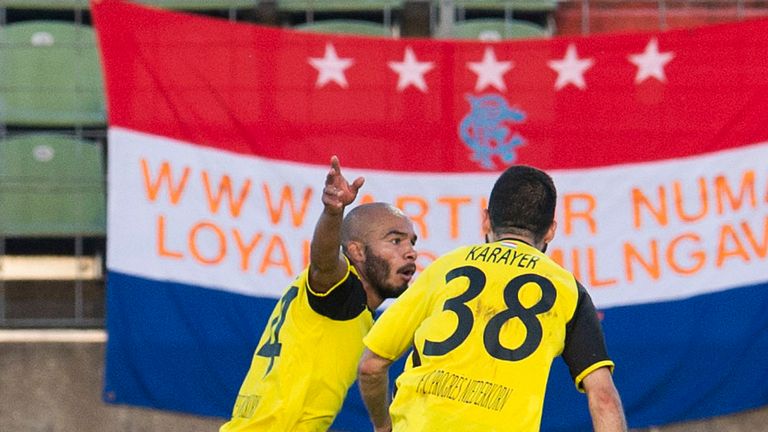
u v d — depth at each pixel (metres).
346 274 17.34
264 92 27.41
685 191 27.20
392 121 27.47
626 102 27.45
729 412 26.83
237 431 17.95
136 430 27.17
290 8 34.00
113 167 26.94
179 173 27.05
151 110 27.12
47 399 27.30
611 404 14.88
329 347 17.64
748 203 27.11
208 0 33.69
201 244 26.95
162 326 26.78
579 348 15.13
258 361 18.17
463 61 27.66
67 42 33.16
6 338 27.44
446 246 27.20
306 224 27.17
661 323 26.91
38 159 31.08
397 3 33.69
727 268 26.97
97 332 28.30
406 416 15.07
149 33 27.28
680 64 27.50
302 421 17.72
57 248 32.38
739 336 26.80
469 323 15.12
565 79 27.56
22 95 32.25
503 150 27.41
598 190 27.25
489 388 14.85
